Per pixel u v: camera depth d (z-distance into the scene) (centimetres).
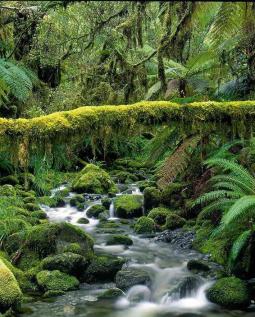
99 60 688
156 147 389
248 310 412
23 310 410
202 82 565
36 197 805
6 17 700
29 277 475
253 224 469
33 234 527
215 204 481
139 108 299
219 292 430
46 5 422
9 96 880
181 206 692
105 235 643
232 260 466
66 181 952
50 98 884
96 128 292
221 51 527
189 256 545
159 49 430
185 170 605
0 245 545
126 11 521
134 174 1029
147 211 734
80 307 422
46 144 284
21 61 801
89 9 609
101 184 898
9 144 282
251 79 557
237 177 487
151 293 452
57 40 755
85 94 697
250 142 476
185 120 305
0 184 824
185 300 445
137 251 571
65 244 523
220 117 310
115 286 471
